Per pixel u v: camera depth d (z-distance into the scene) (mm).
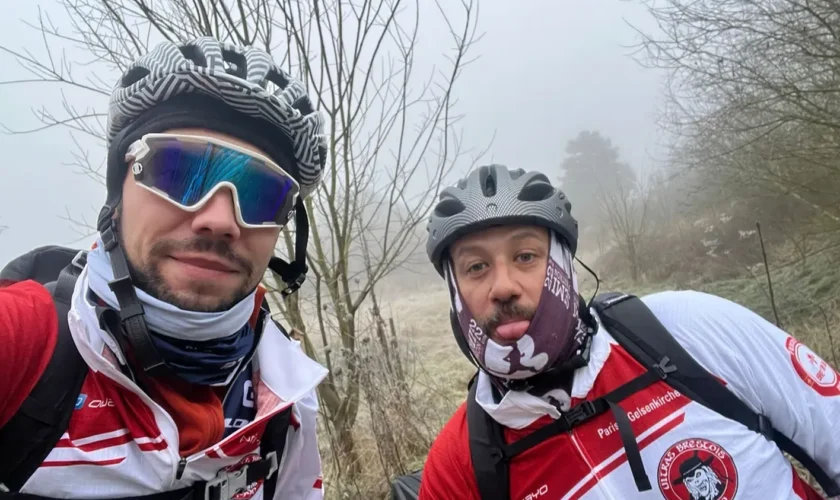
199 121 1095
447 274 1395
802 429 1173
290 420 1292
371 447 3760
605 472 1166
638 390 1210
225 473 1075
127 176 1087
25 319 928
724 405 1178
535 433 1249
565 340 1245
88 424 927
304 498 1354
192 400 1081
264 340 1328
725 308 1294
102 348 969
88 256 1065
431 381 5258
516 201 1270
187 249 1021
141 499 957
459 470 1376
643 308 1333
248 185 1083
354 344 3873
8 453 889
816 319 5098
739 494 1100
